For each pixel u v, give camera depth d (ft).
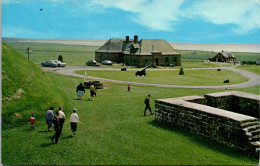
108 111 62.85
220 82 134.41
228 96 61.00
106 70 182.09
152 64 244.22
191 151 35.40
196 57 547.49
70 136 43.32
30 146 38.40
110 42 279.90
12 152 35.91
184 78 150.51
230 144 36.58
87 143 39.55
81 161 32.68
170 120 49.24
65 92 85.46
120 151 36.09
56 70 162.30
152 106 70.03
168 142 39.45
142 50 243.40
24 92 61.46
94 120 54.24
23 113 54.80
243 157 33.27
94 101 75.61
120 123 51.62
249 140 33.81
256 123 36.35
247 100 58.23
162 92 95.61
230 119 36.42
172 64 254.06
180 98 54.75
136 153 35.19
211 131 39.93
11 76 63.10
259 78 157.99
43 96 64.95
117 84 115.85
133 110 64.44
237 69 225.15
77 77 132.67
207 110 41.70
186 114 45.27
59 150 36.78
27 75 70.33
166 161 32.01
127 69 203.62
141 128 47.67
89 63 218.79
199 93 94.43
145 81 130.11
